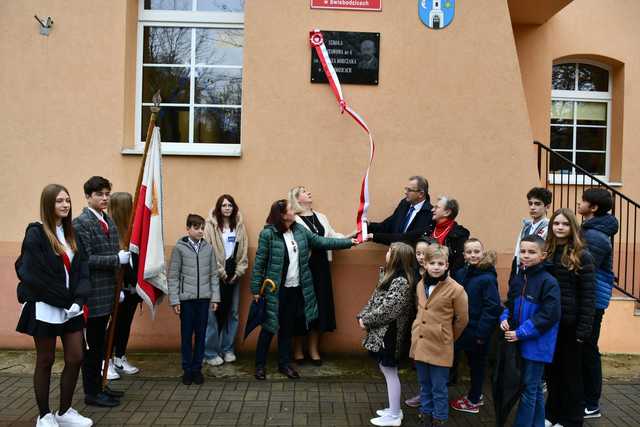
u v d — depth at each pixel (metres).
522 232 4.79
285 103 5.84
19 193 5.81
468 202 5.89
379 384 5.10
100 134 5.84
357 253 5.87
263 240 5.13
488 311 4.32
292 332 5.23
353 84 5.86
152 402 4.59
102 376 4.60
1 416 4.23
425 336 3.99
